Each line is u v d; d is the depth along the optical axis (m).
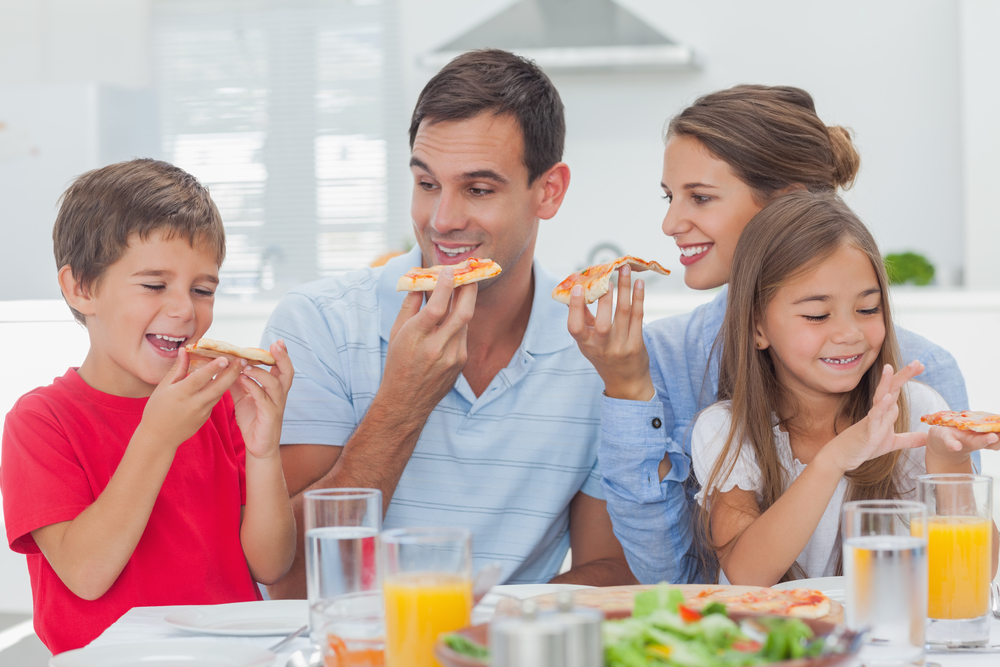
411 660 0.74
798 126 1.61
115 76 5.41
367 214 5.28
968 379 3.29
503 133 1.45
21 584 2.94
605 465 1.44
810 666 0.64
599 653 0.60
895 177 4.42
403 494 1.57
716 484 1.39
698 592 0.96
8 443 1.25
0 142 4.94
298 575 1.49
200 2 5.33
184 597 1.28
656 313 3.39
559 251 4.81
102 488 1.27
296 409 1.58
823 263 1.34
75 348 3.10
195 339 1.35
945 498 0.91
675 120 1.69
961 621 0.89
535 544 1.58
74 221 1.29
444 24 5.12
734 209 1.61
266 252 5.29
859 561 0.80
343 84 5.25
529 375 1.58
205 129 5.38
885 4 4.40
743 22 4.57
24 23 5.44
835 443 1.20
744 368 1.43
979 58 4.11
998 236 4.12
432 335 1.38
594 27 4.44
